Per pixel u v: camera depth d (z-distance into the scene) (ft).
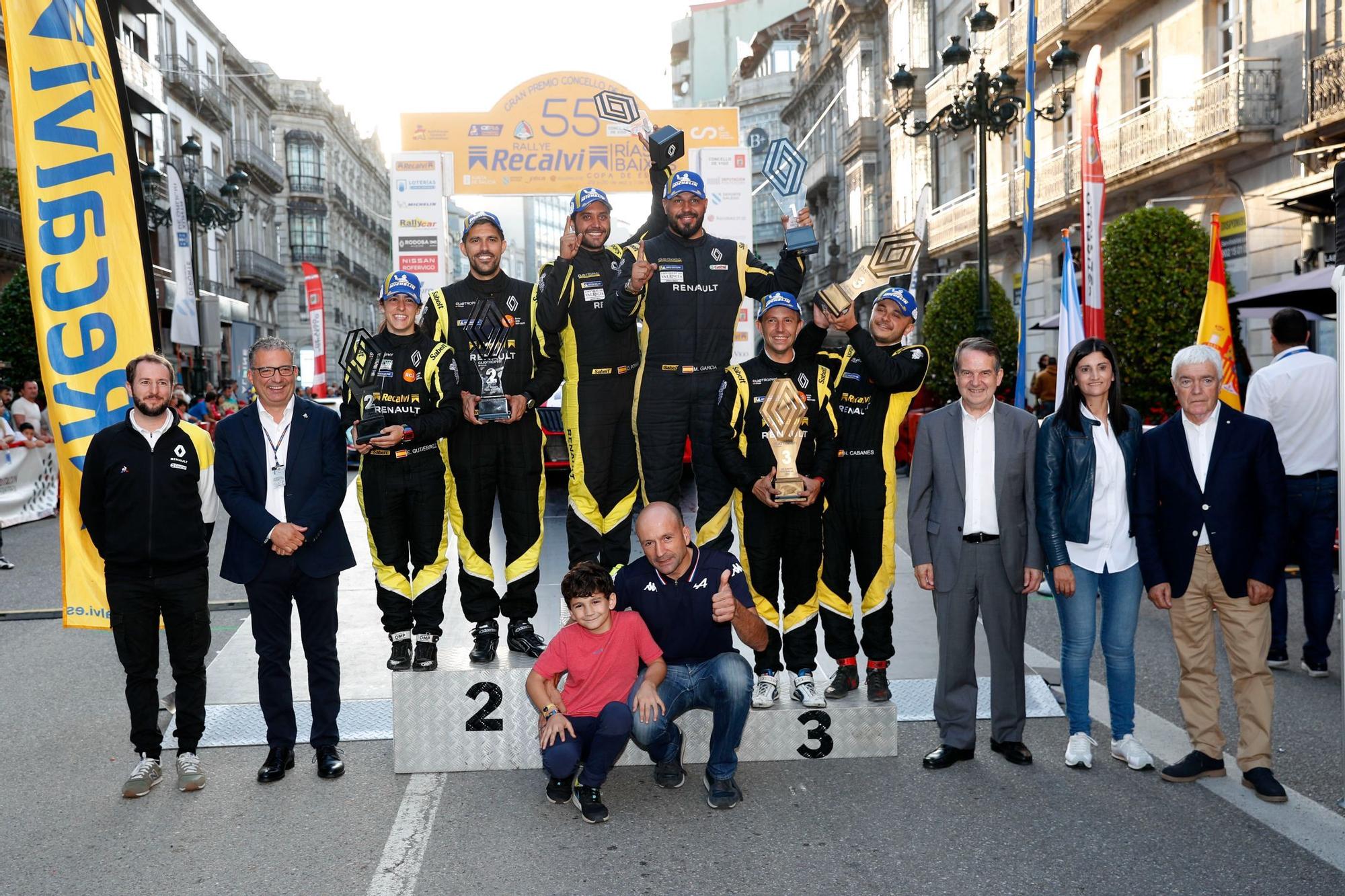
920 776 15.30
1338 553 20.22
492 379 16.87
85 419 18.52
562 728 13.60
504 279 17.37
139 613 14.97
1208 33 58.44
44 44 18.62
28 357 60.49
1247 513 14.43
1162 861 12.39
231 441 15.28
